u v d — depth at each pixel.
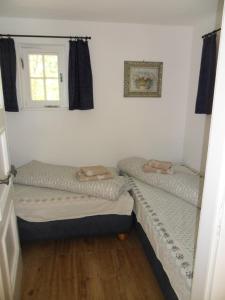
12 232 1.62
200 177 2.51
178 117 3.22
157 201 2.22
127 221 2.34
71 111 2.96
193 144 3.05
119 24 2.81
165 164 2.64
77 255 2.20
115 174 2.67
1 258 1.26
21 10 2.38
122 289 1.82
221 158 0.78
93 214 2.28
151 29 2.88
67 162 3.11
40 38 2.70
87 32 2.77
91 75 2.79
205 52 2.51
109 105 3.02
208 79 2.47
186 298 1.27
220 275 0.89
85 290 1.80
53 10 2.38
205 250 0.91
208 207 0.88
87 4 2.21
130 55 2.92
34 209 2.18
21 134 2.93
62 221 2.24
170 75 3.06
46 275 1.95
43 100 2.91
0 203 1.28
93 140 3.10
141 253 2.23
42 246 2.32
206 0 2.12
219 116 0.78
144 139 3.21
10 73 2.61
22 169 2.68
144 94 3.05
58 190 2.44
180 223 1.86
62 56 2.81
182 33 2.95
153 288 1.83
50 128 2.97
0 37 2.58
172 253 1.51
